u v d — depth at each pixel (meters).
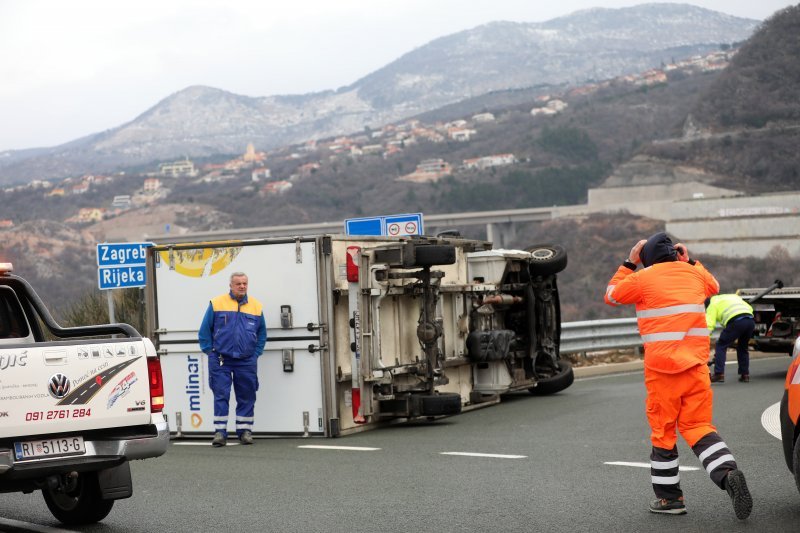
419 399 12.30
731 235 131.50
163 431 6.75
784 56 170.88
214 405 11.58
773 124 166.38
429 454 9.92
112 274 14.88
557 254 15.55
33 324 7.85
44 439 6.40
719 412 12.37
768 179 159.50
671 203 142.75
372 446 10.76
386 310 12.55
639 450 9.62
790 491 7.36
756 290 17.52
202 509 7.59
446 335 13.68
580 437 10.70
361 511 7.26
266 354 12.14
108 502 7.18
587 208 159.62
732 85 174.62
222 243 12.36
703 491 7.45
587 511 6.95
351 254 11.85
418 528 6.65
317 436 11.86
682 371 6.60
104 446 6.62
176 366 12.57
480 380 14.36
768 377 17.11
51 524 7.35
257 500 7.84
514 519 6.79
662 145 177.25
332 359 11.88
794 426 6.66
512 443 10.45
